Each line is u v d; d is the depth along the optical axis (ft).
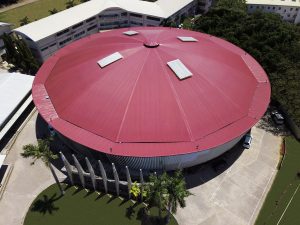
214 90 172.14
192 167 172.35
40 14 361.92
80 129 161.27
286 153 183.93
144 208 154.20
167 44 193.26
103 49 195.72
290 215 152.56
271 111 213.87
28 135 195.72
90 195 160.76
